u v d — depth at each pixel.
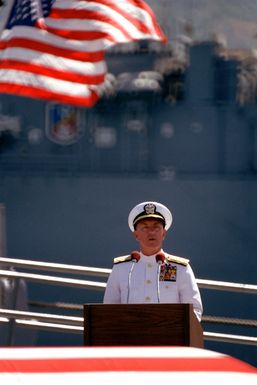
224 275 46.16
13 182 46.38
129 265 14.46
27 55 26.39
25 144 46.44
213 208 46.78
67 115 46.44
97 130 46.66
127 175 46.59
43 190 46.41
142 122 46.88
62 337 40.88
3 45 26.48
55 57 26.48
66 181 46.44
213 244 46.31
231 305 44.38
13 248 46.34
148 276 14.31
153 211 14.30
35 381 6.89
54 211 46.34
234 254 46.28
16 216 46.06
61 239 46.12
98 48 26.44
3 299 25.09
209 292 44.94
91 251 46.03
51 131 46.44
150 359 7.70
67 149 46.66
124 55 46.69
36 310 43.50
